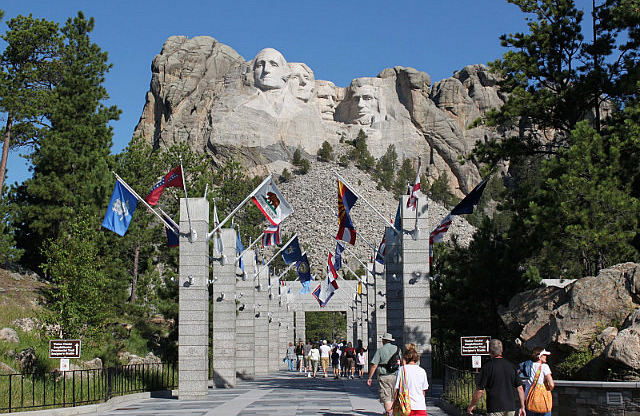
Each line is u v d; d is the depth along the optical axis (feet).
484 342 61.72
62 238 102.22
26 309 118.73
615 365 58.03
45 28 157.58
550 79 103.55
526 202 97.25
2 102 147.54
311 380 130.52
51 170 153.07
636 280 66.69
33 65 158.92
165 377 107.65
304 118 645.10
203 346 86.53
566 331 67.77
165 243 176.65
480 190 92.32
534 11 104.42
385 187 602.85
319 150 642.22
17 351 90.79
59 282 97.91
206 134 616.39
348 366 138.51
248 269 135.54
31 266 162.40
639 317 60.39
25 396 72.38
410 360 42.16
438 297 121.49
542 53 103.65
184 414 64.44
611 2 99.60
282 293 202.59
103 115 164.76
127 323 139.85
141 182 188.65
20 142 158.10
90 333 98.02
